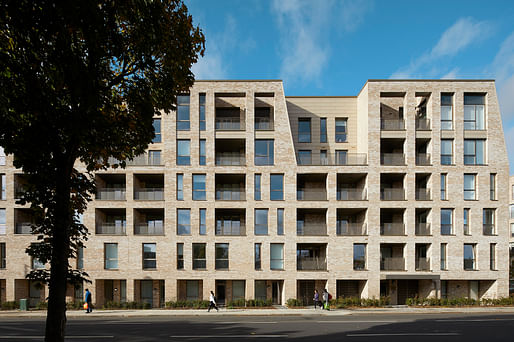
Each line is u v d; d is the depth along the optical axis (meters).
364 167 28.02
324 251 28.61
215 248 27.22
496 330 16.02
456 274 26.91
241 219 29.31
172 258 26.89
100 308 26.03
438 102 28.34
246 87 28.42
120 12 7.03
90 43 6.57
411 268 27.03
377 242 27.23
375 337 14.34
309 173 28.05
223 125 28.81
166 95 9.07
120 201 27.47
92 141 7.69
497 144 28.11
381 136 28.41
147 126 8.99
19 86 6.76
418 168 27.92
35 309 25.84
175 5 8.28
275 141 28.16
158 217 29.75
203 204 27.48
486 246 27.28
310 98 31.48
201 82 28.38
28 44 6.68
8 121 6.79
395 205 27.66
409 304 26.48
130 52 8.30
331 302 26.19
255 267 27.08
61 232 7.61
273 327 16.94
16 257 27.08
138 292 27.80
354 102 31.47
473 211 27.56
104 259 26.92
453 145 28.31
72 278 7.93
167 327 17.23
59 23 6.34
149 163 28.14
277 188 27.98
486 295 27.77
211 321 19.36
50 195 8.01
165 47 8.16
